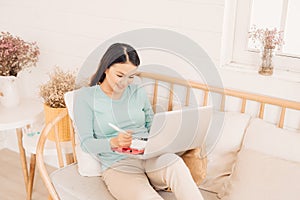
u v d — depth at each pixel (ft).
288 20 7.09
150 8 7.63
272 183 5.79
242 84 7.05
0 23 9.86
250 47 7.36
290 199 5.60
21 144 8.52
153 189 6.07
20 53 8.44
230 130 6.70
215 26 7.04
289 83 6.63
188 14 7.25
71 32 8.77
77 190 6.45
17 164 10.07
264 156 6.11
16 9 9.44
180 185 5.81
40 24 9.18
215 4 6.93
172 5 7.38
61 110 7.60
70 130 7.35
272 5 7.14
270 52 6.66
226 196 6.15
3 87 8.57
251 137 6.44
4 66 8.40
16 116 8.27
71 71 9.02
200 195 5.77
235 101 7.20
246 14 7.13
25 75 9.82
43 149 6.86
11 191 8.96
